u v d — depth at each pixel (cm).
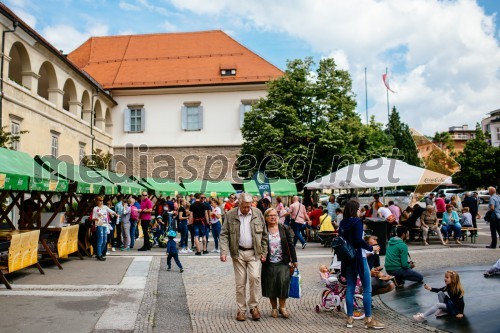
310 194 2927
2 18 1933
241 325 664
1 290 845
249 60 3966
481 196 4791
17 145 2100
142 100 3838
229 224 710
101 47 4347
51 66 2514
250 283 697
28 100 2203
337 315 725
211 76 3844
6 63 1988
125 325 627
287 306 785
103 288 880
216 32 4306
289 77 3136
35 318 652
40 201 1220
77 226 1274
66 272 1066
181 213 1566
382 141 4094
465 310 718
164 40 4303
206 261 1319
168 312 729
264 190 2383
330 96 3097
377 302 799
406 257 910
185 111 3803
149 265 1207
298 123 3027
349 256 645
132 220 1647
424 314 685
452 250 1471
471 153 5372
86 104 3219
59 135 2612
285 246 700
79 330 598
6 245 987
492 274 965
